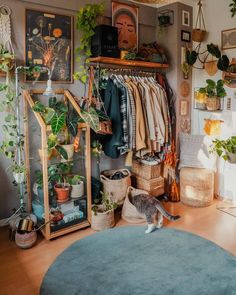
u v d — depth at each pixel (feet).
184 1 12.41
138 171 12.46
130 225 10.47
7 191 10.18
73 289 7.07
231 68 11.60
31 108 9.39
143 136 11.16
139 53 12.12
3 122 9.75
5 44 9.34
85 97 11.02
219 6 11.92
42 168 9.21
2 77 9.48
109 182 11.03
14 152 9.93
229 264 8.05
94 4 10.59
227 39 11.78
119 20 11.80
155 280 7.39
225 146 10.91
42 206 9.59
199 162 12.61
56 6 10.14
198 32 12.18
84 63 11.15
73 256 8.46
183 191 12.34
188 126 13.44
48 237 9.27
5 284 7.31
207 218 11.03
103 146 11.10
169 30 12.65
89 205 10.18
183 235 9.69
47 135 9.17
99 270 7.81
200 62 12.85
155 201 10.20
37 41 9.95
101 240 9.37
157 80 12.63
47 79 10.29
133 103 11.00
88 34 10.53
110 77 11.14
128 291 6.99
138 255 8.52
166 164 12.64
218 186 12.97
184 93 13.01
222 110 12.28
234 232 9.93
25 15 9.59
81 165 10.66
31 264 8.13
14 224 9.38
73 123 9.59
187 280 7.38
